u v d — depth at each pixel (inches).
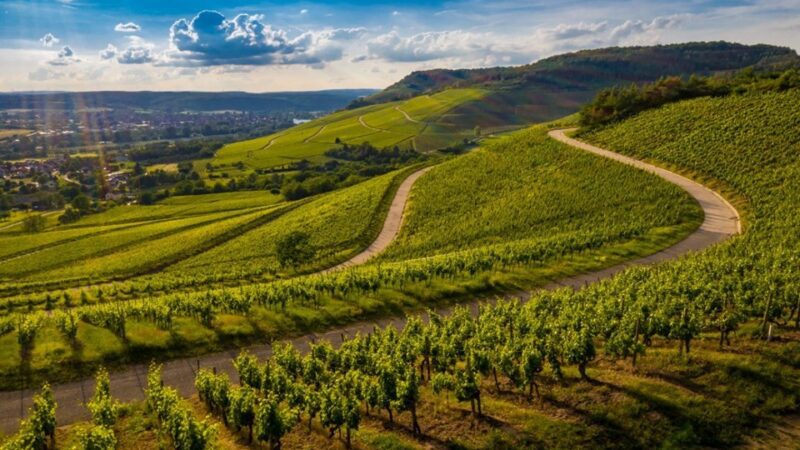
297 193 6215.6
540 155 4311.0
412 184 4576.8
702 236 2561.5
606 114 4975.4
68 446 1023.0
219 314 1720.0
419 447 908.6
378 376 1052.5
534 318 1337.4
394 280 2022.6
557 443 871.1
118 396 1243.8
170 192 7288.4
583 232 2696.9
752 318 1331.2
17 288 3078.2
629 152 4040.4
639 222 2760.8
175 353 1465.3
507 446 875.4
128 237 4534.9
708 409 922.7
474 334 1312.7
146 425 1077.1
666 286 1489.9
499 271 2174.0
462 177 4313.5
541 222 3107.8
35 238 4921.3
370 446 933.2
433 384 1024.9
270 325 1646.2
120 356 1427.2
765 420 901.8
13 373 1322.6
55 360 1382.9
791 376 1009.5
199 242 3951.8
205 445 879.1
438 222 3508.9
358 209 4052.7
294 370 1209.4
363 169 7549.2
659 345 1237.7
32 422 986.1
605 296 1515.7
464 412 1004.6
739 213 2824.8
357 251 3235.7
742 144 3545.8
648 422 902.4
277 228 4030.5
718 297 1344.7
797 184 2864.2
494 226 3186.5
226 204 6240.2
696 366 1062.4
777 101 4023.1
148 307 1717.5
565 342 1090.7
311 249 2974.9
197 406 1175.6
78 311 1744.6
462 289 1967.3
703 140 3791.8
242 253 3555.6
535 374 1127.6
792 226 2297.0
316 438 983.6
